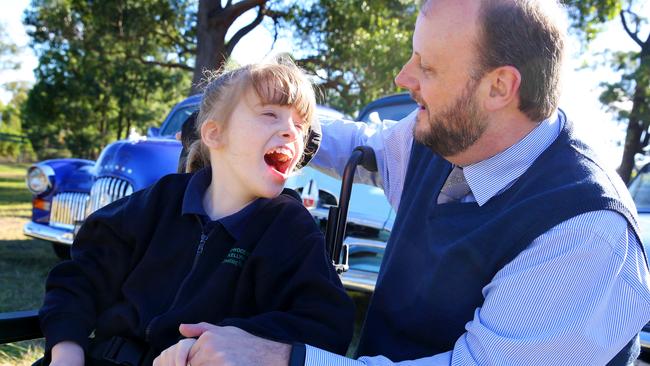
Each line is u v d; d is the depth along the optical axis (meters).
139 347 1.37
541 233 1.13
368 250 3.61
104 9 14.12
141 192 1.55
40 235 4.57
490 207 1.27
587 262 1.07
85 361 1.40
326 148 1.93
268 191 1.39
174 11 14.17
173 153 4.05
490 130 1.26
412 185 1.57
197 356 1.07
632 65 14.80
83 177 4.64
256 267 1.33
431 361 1.14
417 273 1.38
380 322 1.44
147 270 1.42
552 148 1.27
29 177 4.67
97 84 17.81
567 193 1.14
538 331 1.06
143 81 17.94
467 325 1.17
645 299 1.09
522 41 1.18
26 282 4.33
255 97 1.39
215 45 11.03
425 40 1.26
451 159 1.35
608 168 1.24
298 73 1.47
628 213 1.12
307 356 1.08
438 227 1.35
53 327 1.37
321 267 1.30
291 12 12.59
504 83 1.21
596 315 1.05
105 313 1.45
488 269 1.21
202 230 1.42
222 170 1.45
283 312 1.23
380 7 11.87
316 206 3.68
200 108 1.56
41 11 16.86
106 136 26.75
